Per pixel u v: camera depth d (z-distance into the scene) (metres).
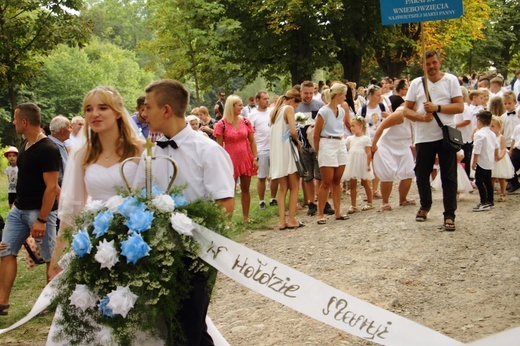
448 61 53.38
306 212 10.80
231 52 33.03
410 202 10.07
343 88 9.38
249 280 3.66
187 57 23.34
